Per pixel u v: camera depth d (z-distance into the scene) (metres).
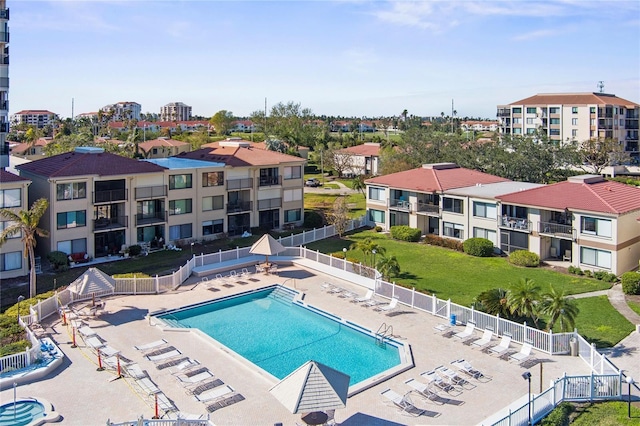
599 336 32.91
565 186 51.00
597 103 119.81
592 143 102.50
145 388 25.75
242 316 38.03
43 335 32.41
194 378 26.78
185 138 146.25
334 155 116.75
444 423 23.12
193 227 59.12
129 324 34.84
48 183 48.66
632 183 93.44
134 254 53.16
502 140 93.88
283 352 31.81
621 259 44.94
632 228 46.03
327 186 103.44
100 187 52.25
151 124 195.62
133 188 53.69
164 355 29.58
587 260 46.50
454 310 34.78
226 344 33.03
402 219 63.12
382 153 107.81
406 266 49.38
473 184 61.16
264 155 67.50
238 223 63.81
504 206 52.88
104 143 105.38
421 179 62.06
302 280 45.28
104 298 40.12
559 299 30.84
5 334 31.23
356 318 36.12
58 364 28.42
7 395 25.20
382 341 32.56
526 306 32.16
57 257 47.66
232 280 45.03
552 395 24.61
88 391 25.70
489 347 30.66
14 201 45.81
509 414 22.41
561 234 47.88
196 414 23.67
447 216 57.84
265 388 26.30
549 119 127.38
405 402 24.53
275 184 65.94
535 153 85.00
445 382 26.55
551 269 47.59
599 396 25.59
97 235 52.31
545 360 29.28
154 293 41.56
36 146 116.00
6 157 68.38
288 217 68.31
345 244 58.50
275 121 169.88
